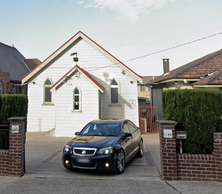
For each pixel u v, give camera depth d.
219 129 5.11
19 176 5.30
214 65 14.05
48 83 14.55
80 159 5.27
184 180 4.83
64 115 12.12
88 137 6.18
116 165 5.26
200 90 5.12
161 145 4.98
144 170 5.79
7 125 5.89
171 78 13.17
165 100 5.46
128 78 13.71
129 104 13.59
